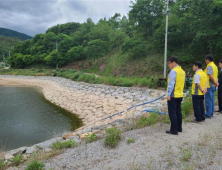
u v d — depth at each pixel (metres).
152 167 2.87
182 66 21.69
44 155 3.67
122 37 38.97
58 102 15.30
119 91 13.95
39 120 10.38
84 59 47.88
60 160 3.40
